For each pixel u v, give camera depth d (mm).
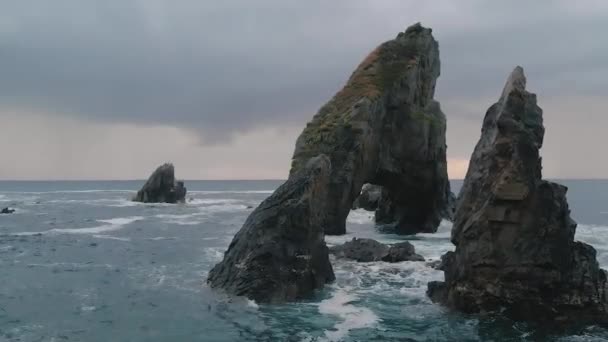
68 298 26000
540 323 20953
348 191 45500
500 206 21766
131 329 21047
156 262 36062
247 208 91875
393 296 25266
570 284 21141
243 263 25828
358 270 30672
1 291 27547
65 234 52562
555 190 21609
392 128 51000
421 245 41969
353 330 20391
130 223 64125
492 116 24625
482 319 21484
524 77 24172
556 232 21250
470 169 24703
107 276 31250
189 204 103938
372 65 53031
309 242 26656
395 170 51156
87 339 19938
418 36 55438
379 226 57656
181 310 23500
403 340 19234
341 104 48750
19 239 48531
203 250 41562
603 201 98125
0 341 19562
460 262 22859
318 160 28703
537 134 22906
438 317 21875
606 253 35250
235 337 19875
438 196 54219
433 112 55812
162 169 107500
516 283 21453
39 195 144750
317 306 23719
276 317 22172
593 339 19219
